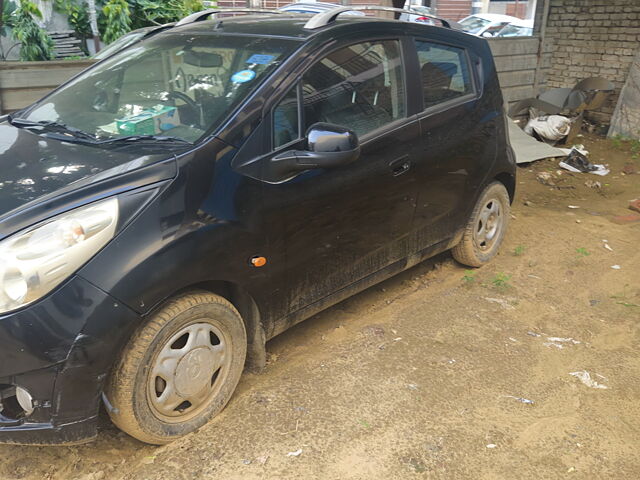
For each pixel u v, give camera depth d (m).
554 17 9.39
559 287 4.39
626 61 8.82
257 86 2.82
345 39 3.23
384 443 2.71
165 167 2.46
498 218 4.65
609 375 3.32
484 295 4.22
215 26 3.48
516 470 2.58
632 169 7.66
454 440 2.75
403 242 3.73
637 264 4.82
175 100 2.97
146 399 2.49
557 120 8.23
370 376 3.22
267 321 2.98
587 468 2.61
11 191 2.36
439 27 3.96
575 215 5.96
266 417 2.85
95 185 2.33
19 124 3.17
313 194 2.95
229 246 2.61
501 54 8.52
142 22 7.91
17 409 2.31
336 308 4.01
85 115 3.13
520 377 3.27
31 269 2.12
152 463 2.56
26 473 2.51
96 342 2.22
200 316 2.61
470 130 4.00
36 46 6.76
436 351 3.49
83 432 2.32
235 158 2.65
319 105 3.04
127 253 2.28
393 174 3.40
